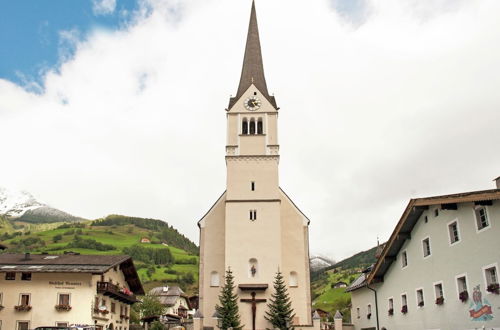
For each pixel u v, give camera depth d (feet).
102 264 157.38
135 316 251.80
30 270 148.46
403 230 116.98
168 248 612.70
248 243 167.22
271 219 170.09
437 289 103.86
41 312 147.54
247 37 208.44
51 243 558.15
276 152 177.99
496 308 82.33
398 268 124.98
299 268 174.29
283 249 176.24
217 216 179.73
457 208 94.99
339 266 591.37
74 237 588.91
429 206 106.42
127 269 183.42
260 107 183.01
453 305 96.12
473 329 89.20
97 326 153.38
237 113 182.80
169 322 185.78
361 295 159.94
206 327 163.94
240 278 163.43
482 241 86.84
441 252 101.35
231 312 154.71
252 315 159.33
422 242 110.32
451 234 98.22
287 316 155.33
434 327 104.01
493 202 83.97
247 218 170.30
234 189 173.68
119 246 570.05
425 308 108.37
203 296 171.01
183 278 473.26
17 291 149.28
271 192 173.17
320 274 566.77
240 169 176.04
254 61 200.23
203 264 174.50
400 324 122.72
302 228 178.70
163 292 350.02
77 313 147.54
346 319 279.28
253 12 213.87
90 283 150.00
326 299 372.38
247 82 195.52
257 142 178.91
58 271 148.66
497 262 82.28
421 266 110.73
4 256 170.91
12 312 147.43
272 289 162.40
